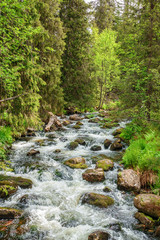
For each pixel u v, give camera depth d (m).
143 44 10.27
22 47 6.57
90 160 7.85
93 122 16.72
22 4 5.31
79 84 22.47
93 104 23.70
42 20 14.73
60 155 8.46
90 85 23.23
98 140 10.77
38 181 6.07
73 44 22.22
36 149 9.25
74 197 5.20
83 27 22.56
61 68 22.27
